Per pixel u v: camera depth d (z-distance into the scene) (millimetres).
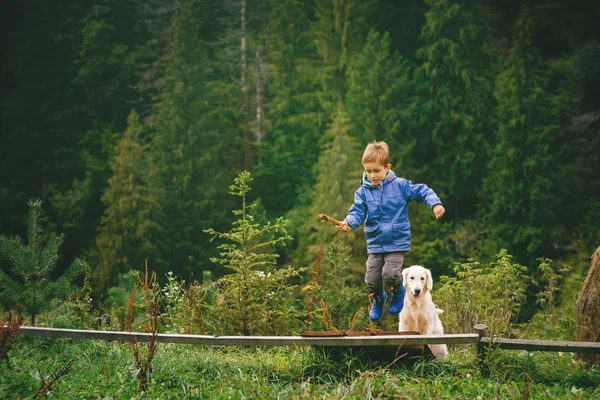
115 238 38375
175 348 6996
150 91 55844
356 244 33406
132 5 58375
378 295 6406
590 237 34938
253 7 61562
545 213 38562
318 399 5180
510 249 38156
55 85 54438
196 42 53406
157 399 5285
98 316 9297
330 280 9836
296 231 42531
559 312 11109
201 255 41875
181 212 42812
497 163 40844
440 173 43562
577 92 43469
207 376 5977
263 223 42906
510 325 8961
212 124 49688
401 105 45125
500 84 42938
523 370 6031
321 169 40062
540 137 40500
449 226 38500
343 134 40375
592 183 39969
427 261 36125
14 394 5445
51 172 49188
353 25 51969
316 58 56406
